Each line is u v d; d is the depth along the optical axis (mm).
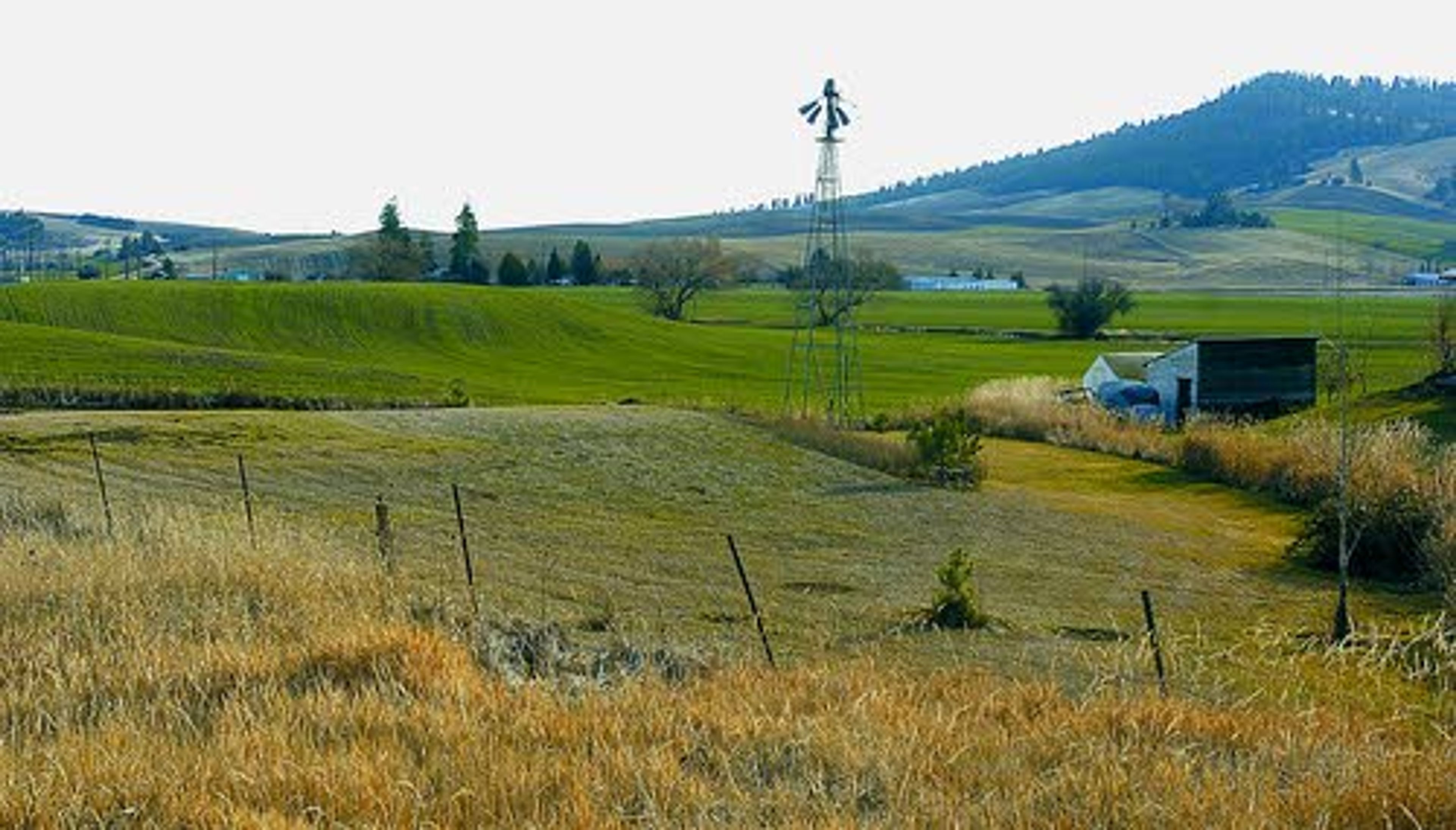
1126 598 23844
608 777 8375
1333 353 56938
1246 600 24406
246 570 14531
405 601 14234
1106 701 11195
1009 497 36875
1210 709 11359
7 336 73062
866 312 133000
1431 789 7934
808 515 32375
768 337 106688
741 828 7621
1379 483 28734
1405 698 14141
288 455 34844
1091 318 107062
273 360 73375
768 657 13648
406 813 7660
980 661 16375
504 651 12945
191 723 9211
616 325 106562
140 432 35531
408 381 69812
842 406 60031
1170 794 8281
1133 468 43594
